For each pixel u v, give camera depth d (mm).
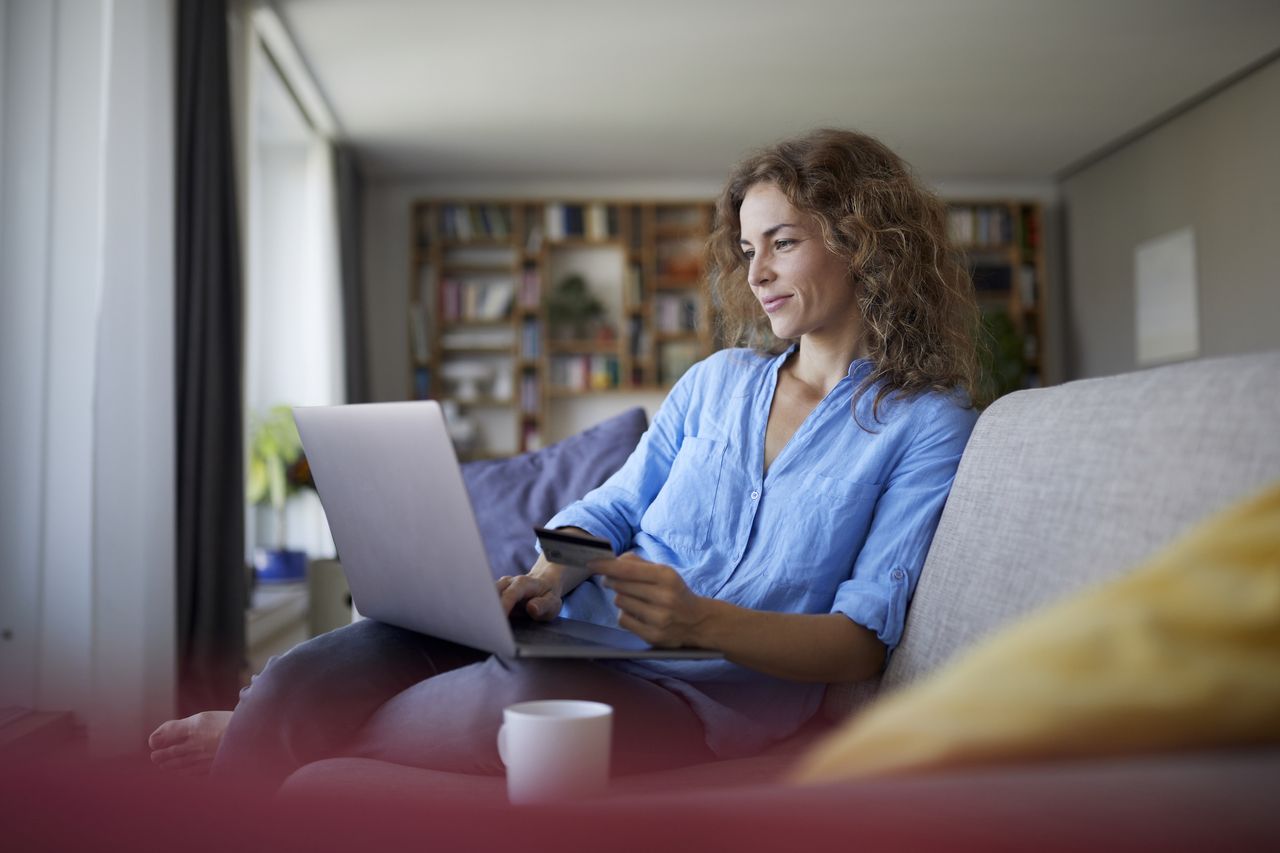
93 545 2783
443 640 1327
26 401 2811
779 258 1454
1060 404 1161
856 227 1415
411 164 7195
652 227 7492
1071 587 996
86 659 2783
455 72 5488
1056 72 5602
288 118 5785
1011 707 498
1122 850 475
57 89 2869
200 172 3408
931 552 1279
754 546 1378
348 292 6363
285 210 6176
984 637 1100
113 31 2852
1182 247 6293
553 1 4660
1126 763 487
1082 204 7434
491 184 7582
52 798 698
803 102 6023
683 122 6371
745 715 1298
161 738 1290
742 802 577
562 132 6539
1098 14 4875
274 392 6031
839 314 1452
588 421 7621
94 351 2834
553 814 622
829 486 1350
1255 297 5699
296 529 5887
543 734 766
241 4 4254
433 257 7418
